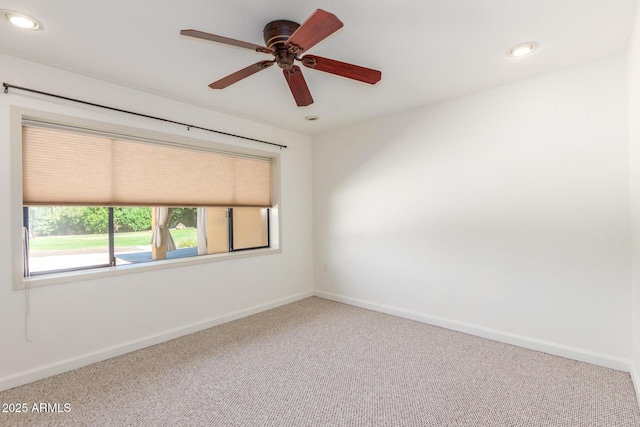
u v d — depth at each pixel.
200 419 1.79
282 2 1.61
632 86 2.06
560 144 2.48
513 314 2.73
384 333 3.01
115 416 1.82
